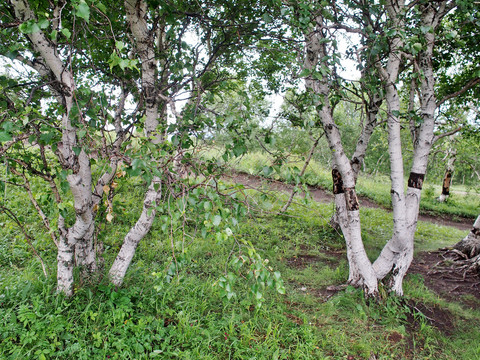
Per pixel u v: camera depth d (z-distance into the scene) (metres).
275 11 3.90
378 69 3.90
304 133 5.86
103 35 3.67
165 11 3.18
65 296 3.24
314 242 6.62
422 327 3.88
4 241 4.58
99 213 3.83
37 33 2.53
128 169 1.97
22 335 2.66
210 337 3.11
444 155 13.95
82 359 2.60
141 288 3.71
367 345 3.39
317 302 4.26
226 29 4.27
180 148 2.57
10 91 2.96
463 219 13.13
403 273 4.47
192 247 5.10
